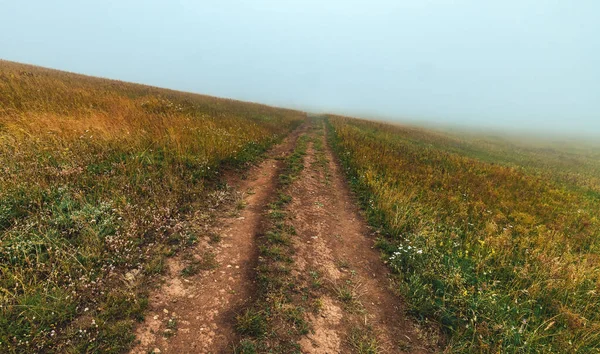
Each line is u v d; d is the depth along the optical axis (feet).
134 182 21.36
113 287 12.66
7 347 9.34
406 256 19.80
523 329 14.10
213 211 21.65
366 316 14.65
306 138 63.46
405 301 16.07
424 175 39.60
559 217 31.50
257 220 21.76
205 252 16.69
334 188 33.27
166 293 13.17
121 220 16.67
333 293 15.88
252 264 16.55
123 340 10.53
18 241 13.24
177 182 23.15
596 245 25.16
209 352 10.91
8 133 22.13
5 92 33.60
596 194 47.26
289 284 15.62
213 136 35.91
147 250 15.19
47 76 56.08
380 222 25.54
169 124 35.40
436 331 14.25
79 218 15.33
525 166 71.36
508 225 26.07
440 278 17.51
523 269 18.31
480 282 17.30
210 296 13.60
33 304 10.80
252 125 57.72
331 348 12.40
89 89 49.75
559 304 16.11
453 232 22.93
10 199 15.57
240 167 33.30
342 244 21.31
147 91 71.82
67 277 12.32
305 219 23.99
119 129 28.45
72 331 10.36
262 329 12.39
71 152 21.66
